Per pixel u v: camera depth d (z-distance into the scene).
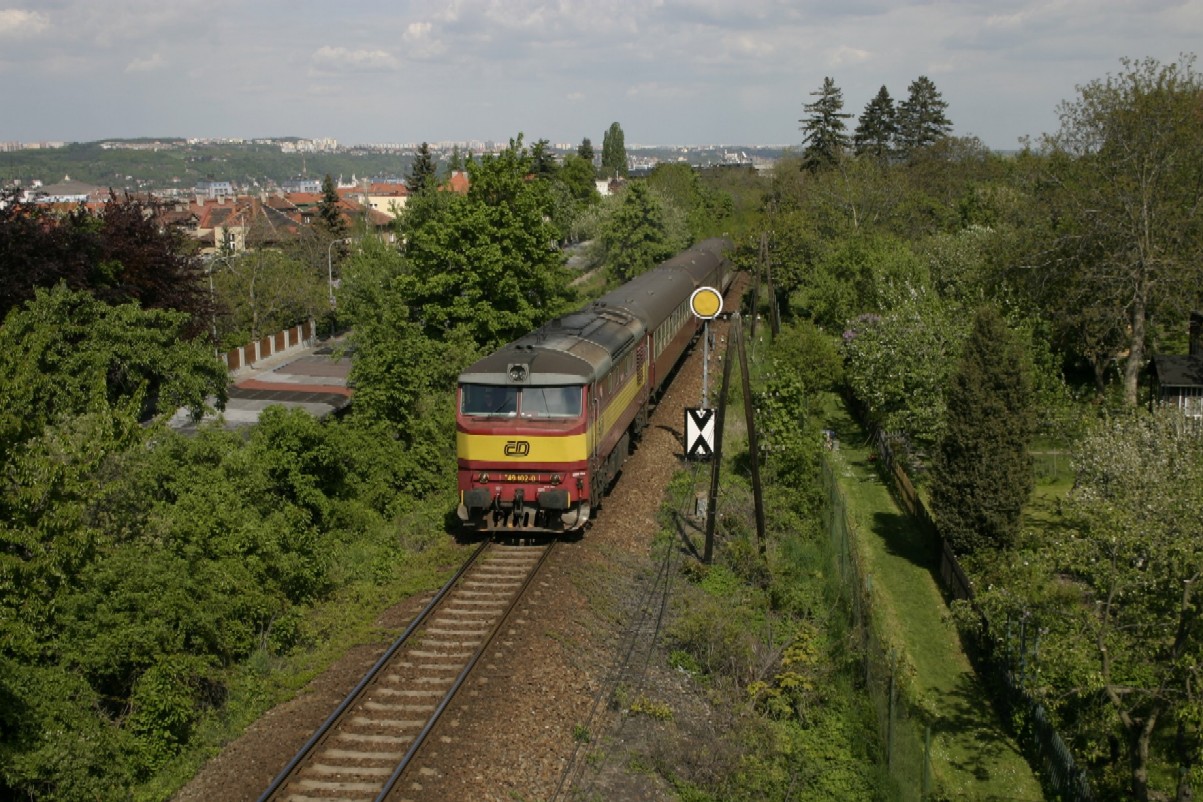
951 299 34.91
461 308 31.48
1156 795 13.26
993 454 20.70
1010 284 35.69
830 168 73.12
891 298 32.62
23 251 26.41
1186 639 12.48
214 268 56.22
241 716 13.15
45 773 10.79
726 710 13.72
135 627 13.02
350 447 22.50
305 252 67.94
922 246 47.59
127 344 23.58
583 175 116.00
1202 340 29.86
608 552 19.22
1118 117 31.64
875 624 17.69
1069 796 13.16
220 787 11.36
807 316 51.91
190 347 25.45
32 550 12.55
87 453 15.08
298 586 16.75
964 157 81.69
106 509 15.23
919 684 17.05
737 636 15.46
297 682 13.92
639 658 15.12
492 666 14.11
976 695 16.73
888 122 94.44
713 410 19.19
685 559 19.45
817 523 22.44
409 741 12.07
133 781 11.77
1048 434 28.48
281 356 52.03
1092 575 14.47
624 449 24.61
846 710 14.06
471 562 18.17
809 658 15.13
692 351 42.44
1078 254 32.50
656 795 11.62
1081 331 34.09
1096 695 14.09
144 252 31.75
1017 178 52.78
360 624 15.95
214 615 14.20
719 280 51.56
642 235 64.38
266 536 16.39
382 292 33.97
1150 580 12.94
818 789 12.34
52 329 21.36
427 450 24.33
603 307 26.81
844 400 38.38
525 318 32.25
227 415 36.38
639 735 12.87
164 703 12.37
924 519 23.78
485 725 12.51
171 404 24.44
